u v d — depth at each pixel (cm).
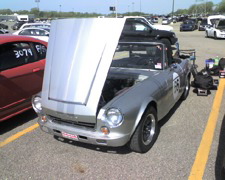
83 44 332
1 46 453
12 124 482
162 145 384
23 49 495
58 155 369
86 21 338
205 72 641
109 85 403
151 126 378
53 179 318
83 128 332
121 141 316
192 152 363
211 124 451
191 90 655
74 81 327
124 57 475
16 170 338
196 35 2488
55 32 358
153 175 317
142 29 1295
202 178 308
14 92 459
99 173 325
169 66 461
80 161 353
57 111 333
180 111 515
